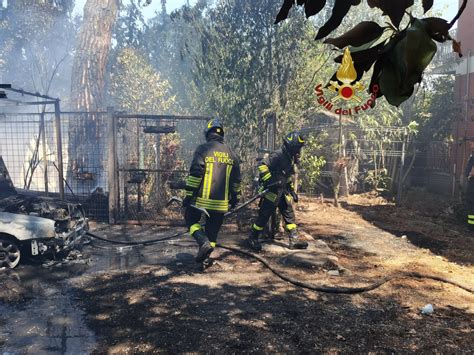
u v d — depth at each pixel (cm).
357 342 377
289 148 631
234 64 855
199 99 1011
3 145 1073
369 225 881
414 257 655
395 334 394
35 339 372
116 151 826
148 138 1040
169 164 953
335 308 454
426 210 1051
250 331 393
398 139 1279
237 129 888
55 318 416
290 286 516
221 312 435
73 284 510
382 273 571
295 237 663
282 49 841
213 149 552
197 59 910
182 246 693
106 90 1806
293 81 873
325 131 1121
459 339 385
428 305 451
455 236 798
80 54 1245
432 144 1345
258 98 862
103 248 680
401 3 56
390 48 56
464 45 1237
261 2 833
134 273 553
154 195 955
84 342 368
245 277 545
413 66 53
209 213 550
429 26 54
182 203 564
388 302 473
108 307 443
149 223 830
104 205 862
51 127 1127
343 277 549
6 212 612
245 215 878
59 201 686
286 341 376
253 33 848
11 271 552
